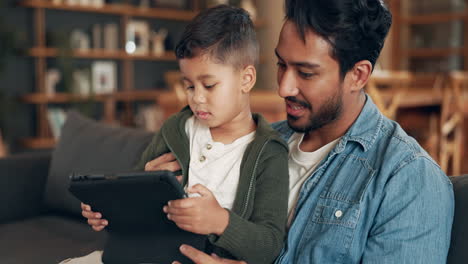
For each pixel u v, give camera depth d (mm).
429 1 6031
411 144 1016
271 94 3422
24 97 4664
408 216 937
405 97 3768
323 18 977
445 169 3984
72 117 2131
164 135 1274
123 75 5559
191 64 1121
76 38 4961
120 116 5336
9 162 2027
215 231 981
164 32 5770
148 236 1093
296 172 1195
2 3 4508
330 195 1044
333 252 990
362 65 1036
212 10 1171
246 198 1123
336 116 1062
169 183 921
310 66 1004
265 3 6312
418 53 6184
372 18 1003
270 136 1155
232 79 1136
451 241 992
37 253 1594
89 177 979
